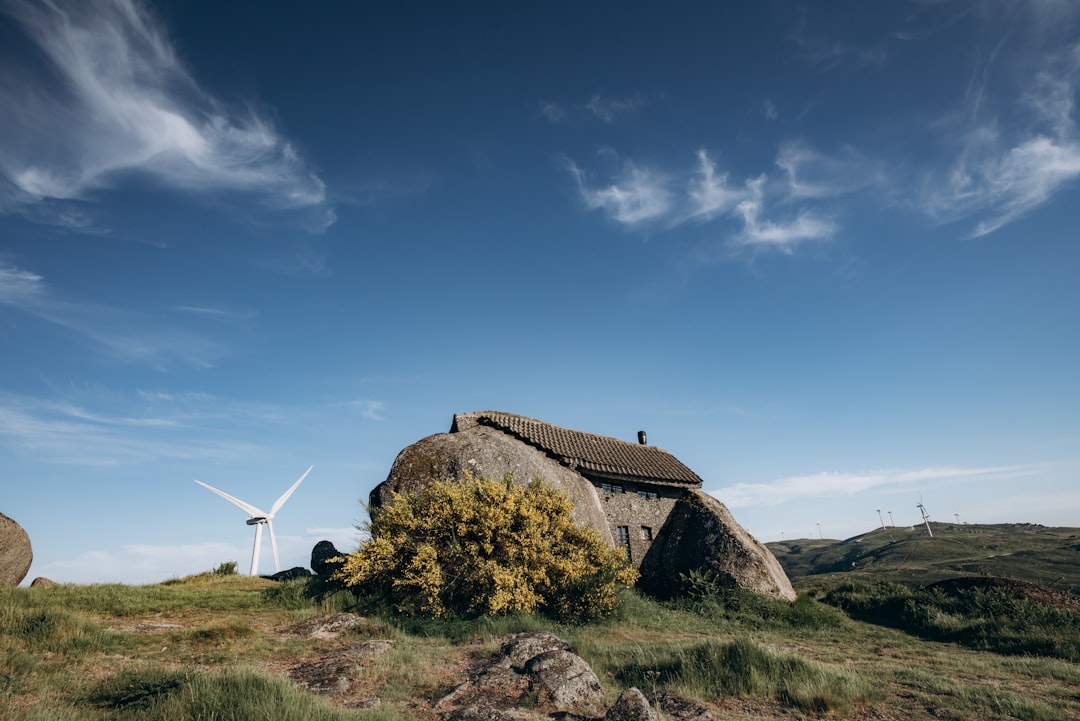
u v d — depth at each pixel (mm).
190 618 13250
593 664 11000
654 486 27359
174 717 6848
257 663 10070
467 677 9562
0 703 7219
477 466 20422
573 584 16203
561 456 24531
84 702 7547
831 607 21953
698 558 23281
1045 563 52094
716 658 10453
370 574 15414
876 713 8578
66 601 13305
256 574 24109
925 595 21078
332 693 8648
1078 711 8930
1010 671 12188
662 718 7559
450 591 15133
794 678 9734
